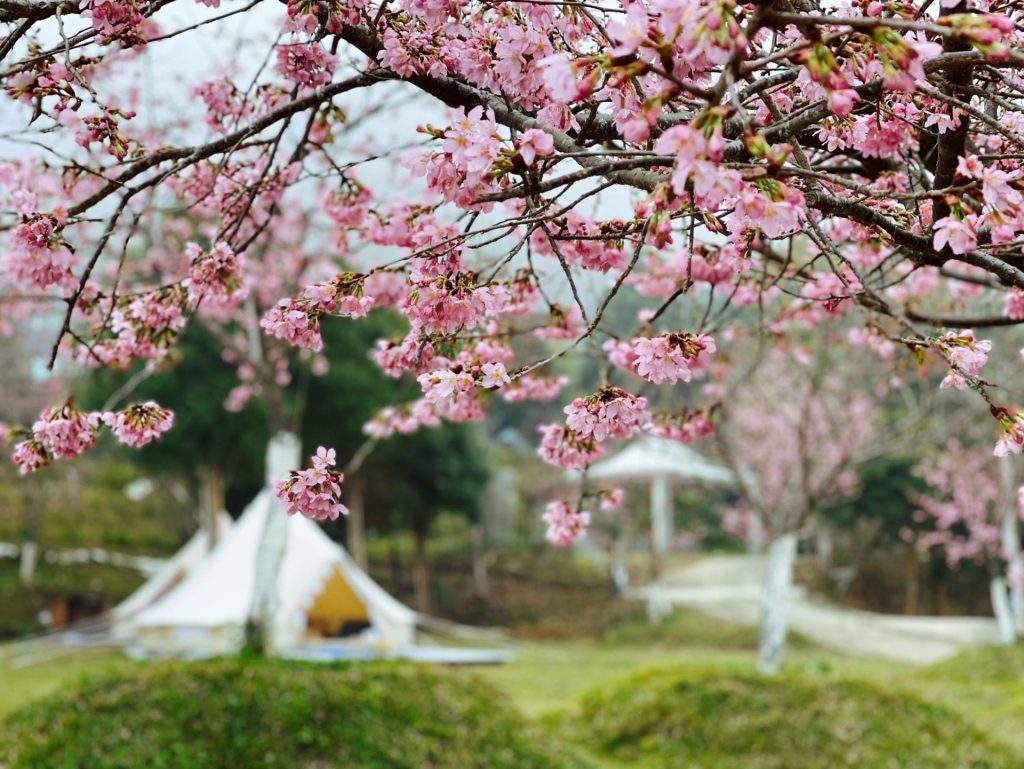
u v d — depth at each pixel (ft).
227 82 10.37
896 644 71.05
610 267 8.34
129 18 7.30
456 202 6.27
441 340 7.62
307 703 22.39
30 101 7.84
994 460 65.16
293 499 6.91
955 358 6.43
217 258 8.84
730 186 4.86
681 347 6.34
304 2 7.63
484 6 7.65
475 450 88.99
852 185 5.58
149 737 20.65
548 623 84.74
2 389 77.20
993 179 5.63
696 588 94.32
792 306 14.46
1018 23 7.33
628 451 96.78
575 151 6.55
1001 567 86.38
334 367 74.59
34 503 80.28
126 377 68.44
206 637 49.32
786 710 27.78
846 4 6.97
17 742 20.74
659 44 5.17
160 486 101.65
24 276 8.80
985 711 37.35
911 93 6.36
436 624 65.92
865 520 94.68
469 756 22.09
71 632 65.62
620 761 26.91
